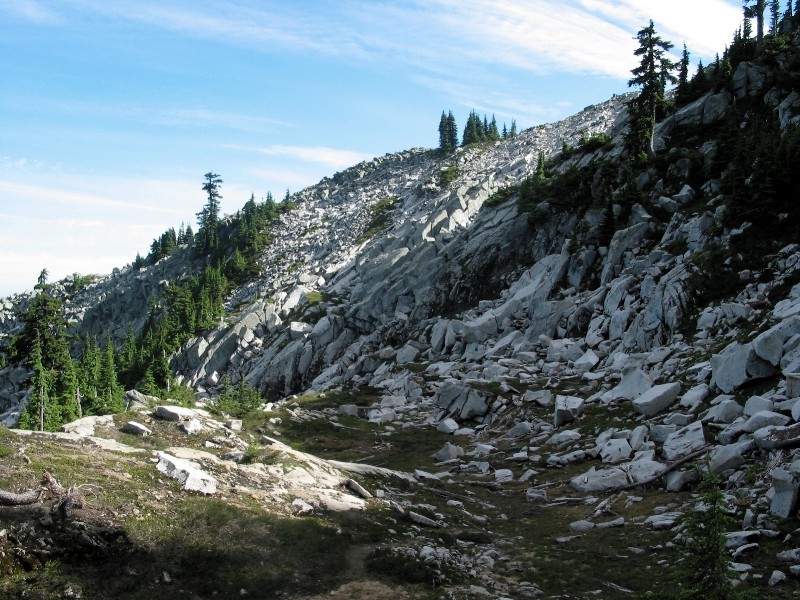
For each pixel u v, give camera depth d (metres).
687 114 70.12
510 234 78.62
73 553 17.52
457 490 31.78
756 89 66.69
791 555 17.86
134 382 100.56
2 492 18.69
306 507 23.69
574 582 19.00
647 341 45.38
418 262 88.94
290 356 88.00
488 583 19.17
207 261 156.88
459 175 132.12
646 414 34.59
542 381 47.75
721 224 48.41
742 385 31.72
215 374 97.44
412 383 57.44
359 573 19.38
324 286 109.00
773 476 21.02
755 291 41.22
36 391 54.78
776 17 86.81
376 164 187.88
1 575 16.17
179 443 30.36
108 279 199.38
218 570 18.23
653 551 20.95
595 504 27.31
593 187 71.81
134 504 20.62
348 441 45.59
